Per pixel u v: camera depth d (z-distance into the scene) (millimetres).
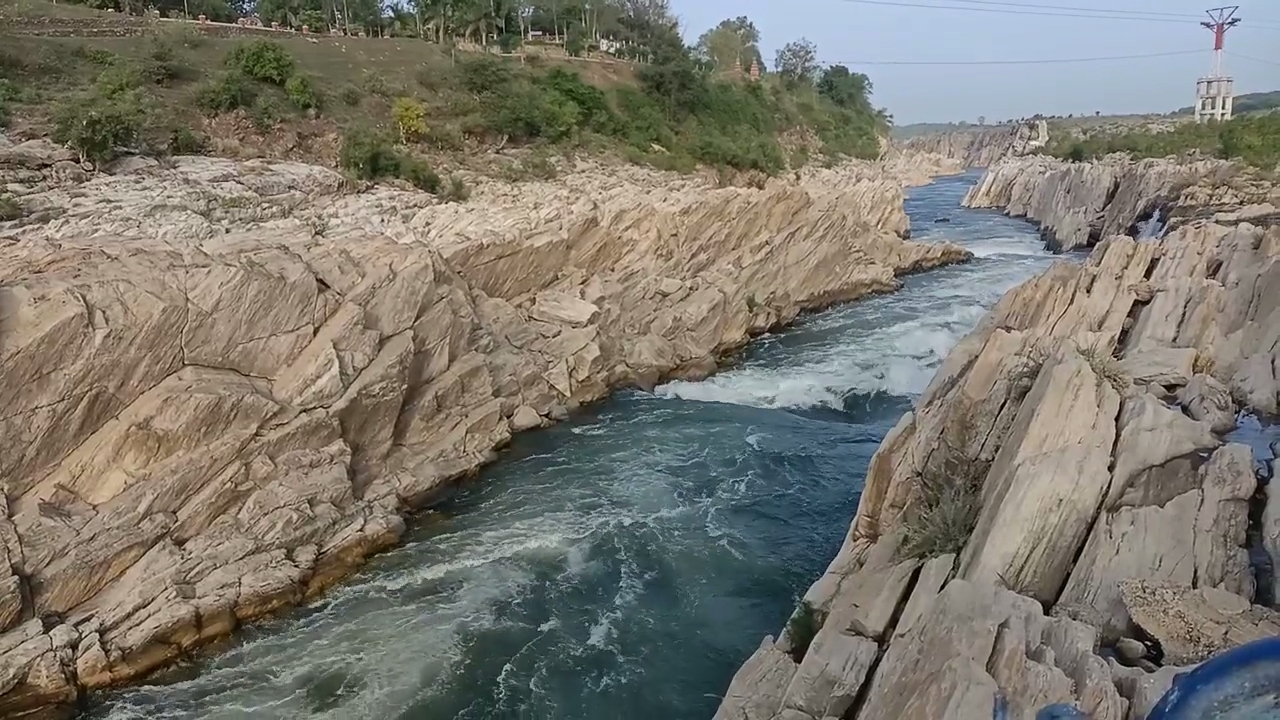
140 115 32469
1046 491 13023
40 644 17016
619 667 18422
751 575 21734
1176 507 12820
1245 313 20422
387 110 47938
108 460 19922
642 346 37125
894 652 12344
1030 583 12531
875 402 34719
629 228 41125
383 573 22078
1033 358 17219
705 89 77062
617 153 56438
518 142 51469
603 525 24406
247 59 43656
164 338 21234
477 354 30109
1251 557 12344
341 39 60031
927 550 14836
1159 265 24172
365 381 24719
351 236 30453
